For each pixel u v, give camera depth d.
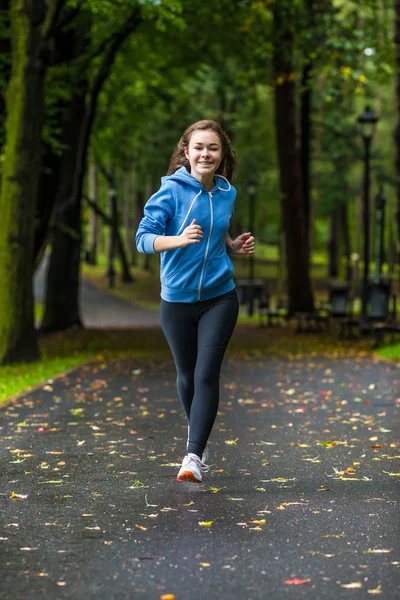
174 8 17.53
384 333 19.97
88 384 12.63
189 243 5.53
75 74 20.12
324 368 14.62
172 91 30.50
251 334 24.20
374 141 51.84
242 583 4.02
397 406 10.12
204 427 6.00
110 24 19.05
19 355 15.95
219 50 25.16
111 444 7.80
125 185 66.94
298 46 21.45
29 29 15.88
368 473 6.45
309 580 4.05
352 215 76.19
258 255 76.62
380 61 21.44
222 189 5.97
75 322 26.31
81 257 26.58
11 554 4.47
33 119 15.98
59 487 6.04
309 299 29.28
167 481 6.21
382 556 4.40
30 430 8.57
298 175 28.75
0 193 16.22
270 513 5.26
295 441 7.88
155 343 21.61
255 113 36.12
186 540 4.70
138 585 4.00
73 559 4.38
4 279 15.95
